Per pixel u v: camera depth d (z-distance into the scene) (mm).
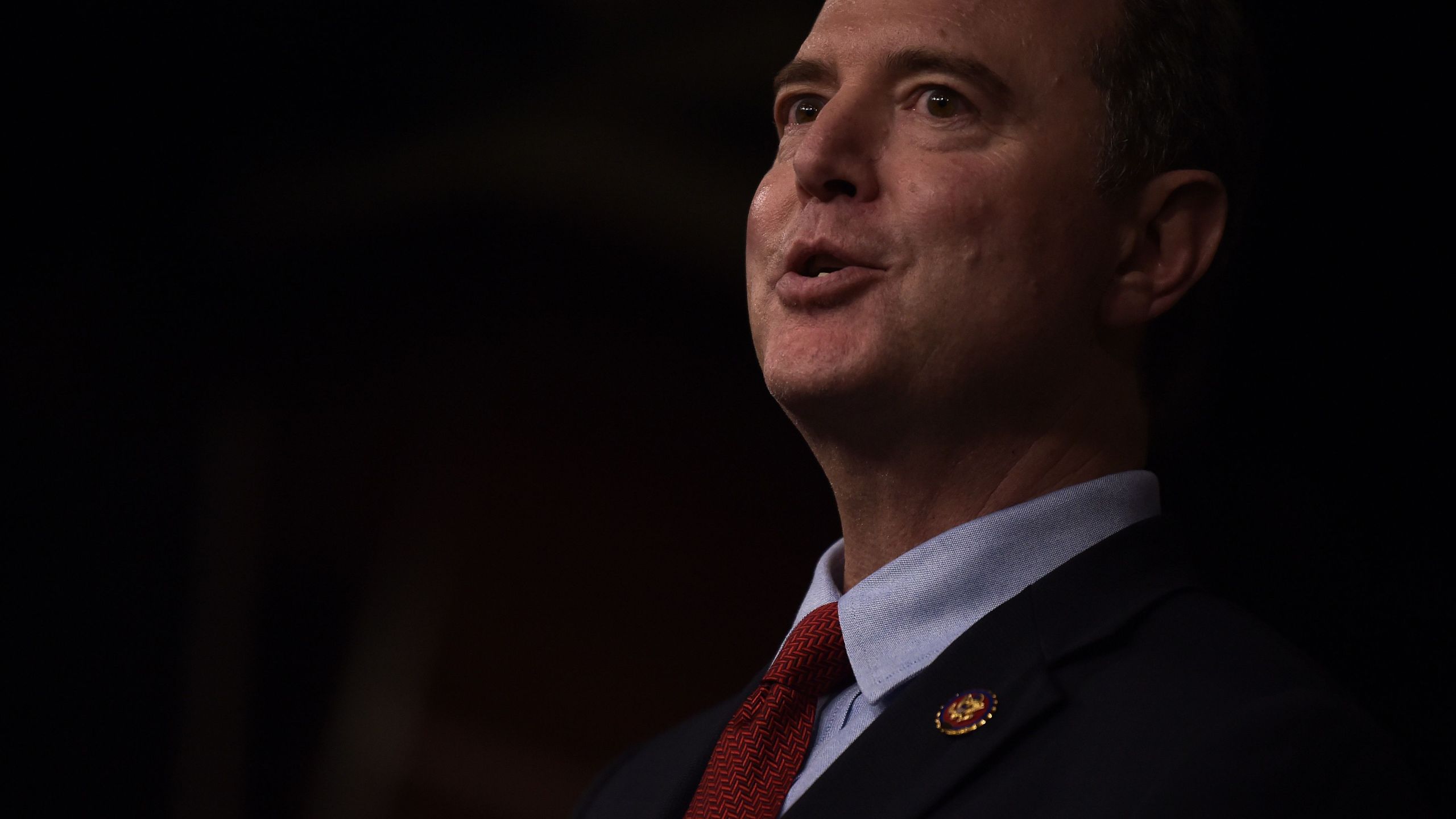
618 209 5359
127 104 5203
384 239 5574
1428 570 3648
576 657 5152
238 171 5453
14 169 5273
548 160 5320
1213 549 3719
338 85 5254
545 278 5551
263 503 5480
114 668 5258
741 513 5211
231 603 5352
